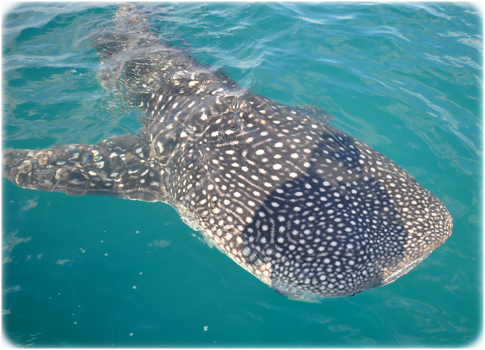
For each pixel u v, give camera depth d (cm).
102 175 402
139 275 347
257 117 367
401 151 461
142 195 393
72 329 306
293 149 333
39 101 490
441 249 364
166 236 378
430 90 538
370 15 693
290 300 329
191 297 334
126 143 432
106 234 378
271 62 589
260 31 650
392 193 325
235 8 691
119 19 628
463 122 491
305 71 577
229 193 323
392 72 571
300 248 291
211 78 470
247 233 309
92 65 545
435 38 631
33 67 534
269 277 306
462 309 320
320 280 285
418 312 317
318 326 313
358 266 285
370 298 326
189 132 388
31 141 443
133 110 472
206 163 350
